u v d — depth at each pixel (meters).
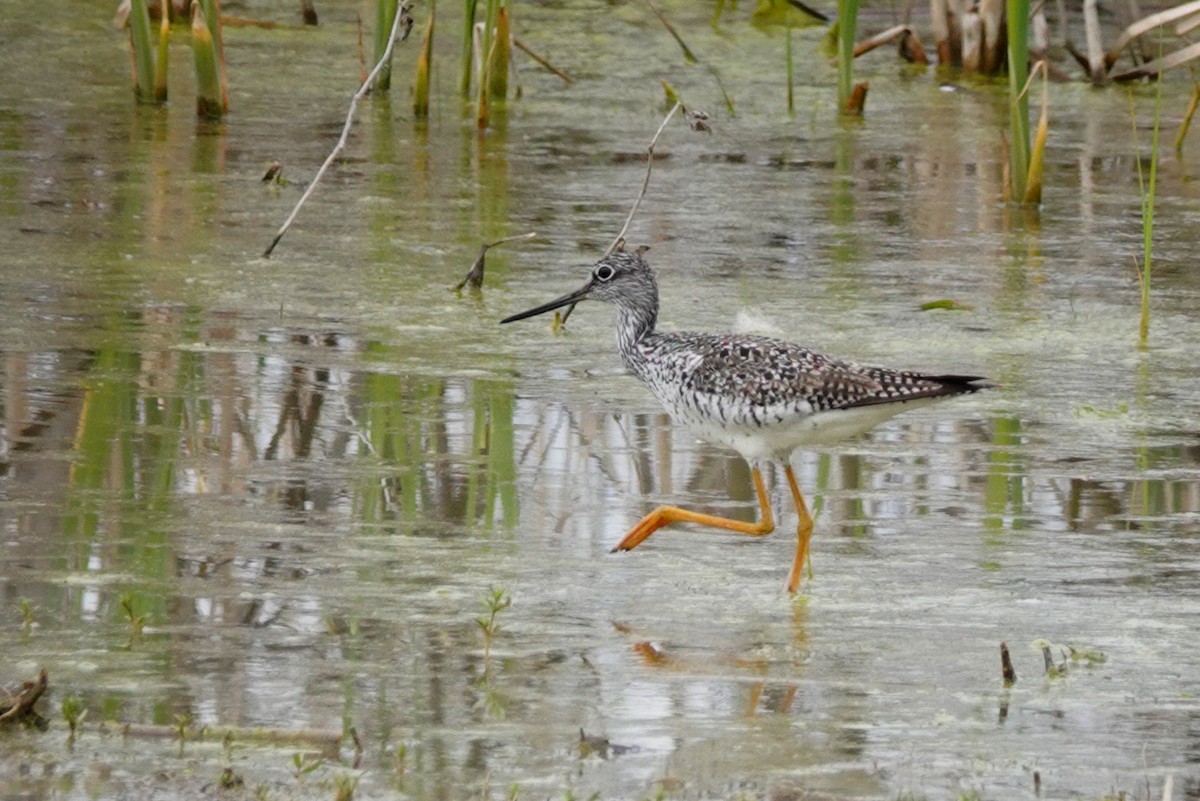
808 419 10.30
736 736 8.31
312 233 18.67
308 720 8.34
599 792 7.68
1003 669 8.99
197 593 9.86
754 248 18.73
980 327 16.14
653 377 11.30
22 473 11.64
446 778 7.79
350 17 30.61
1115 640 9.61
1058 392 14.39
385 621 9.59
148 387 13.68
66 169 20.75
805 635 9.62
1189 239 19.56
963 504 11.88
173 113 23.97
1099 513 11.71
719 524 10.71
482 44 23.91
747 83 27.12
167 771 7.76
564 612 9.84
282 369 14.34
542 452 12.72
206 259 17.52
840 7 24.70
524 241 18.72
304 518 11.12
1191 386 14.66
